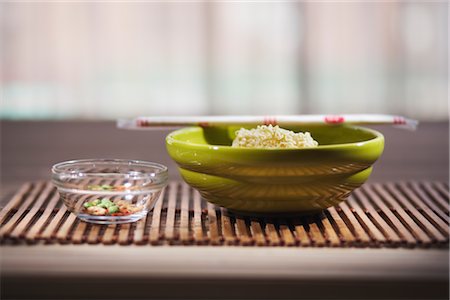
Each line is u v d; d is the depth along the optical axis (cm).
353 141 75
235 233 67
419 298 61
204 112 131
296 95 131
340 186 67
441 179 89
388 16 126
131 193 68
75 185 68
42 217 70
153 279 60
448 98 128
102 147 105
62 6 124
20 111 126
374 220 71
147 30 127
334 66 130
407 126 76
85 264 62
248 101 131
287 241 65
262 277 60
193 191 80
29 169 94
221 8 127
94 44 126
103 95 129
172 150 69
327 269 61
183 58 129
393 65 128
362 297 60
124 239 65
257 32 129
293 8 128
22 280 60
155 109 130
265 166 65
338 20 128
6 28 123
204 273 60
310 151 64
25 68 125
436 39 126
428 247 65
